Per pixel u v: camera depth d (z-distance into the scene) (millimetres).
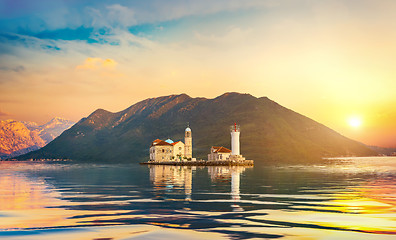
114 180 66875
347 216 25375
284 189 44844
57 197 38000
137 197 37125
